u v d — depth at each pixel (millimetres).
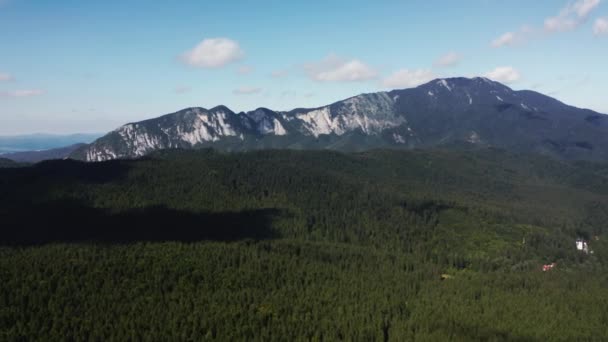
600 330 174875
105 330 157500
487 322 177625
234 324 168750
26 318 162375
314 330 167625
